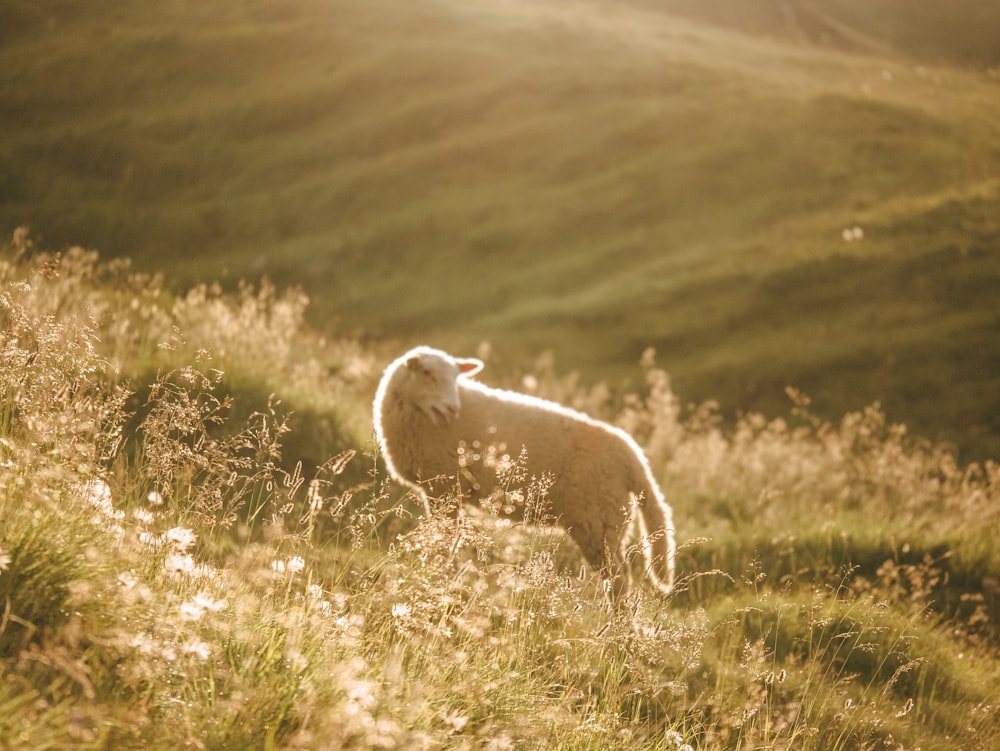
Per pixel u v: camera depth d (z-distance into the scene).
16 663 2.79
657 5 75.94
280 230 39.69
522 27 55.56
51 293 8.76
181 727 2.83
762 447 15.49
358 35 53.25
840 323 31.66
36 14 55.00
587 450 7.79
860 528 11.79
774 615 7.71
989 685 8.24
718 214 39.75
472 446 7.69
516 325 32.44
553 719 4.07
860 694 6.96
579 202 40.56
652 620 5.14
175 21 55.34
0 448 3.96
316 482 4.54
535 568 4.85
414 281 36.25
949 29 82.75
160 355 8.92
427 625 4.06
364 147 45.00
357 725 2.91
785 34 75.12
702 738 5.32
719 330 31.67
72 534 3.32
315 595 3.87
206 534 4.73
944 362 29.48
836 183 41.72
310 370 11.43
